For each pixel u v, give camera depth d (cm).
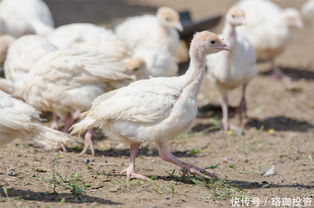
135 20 1716
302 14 2423
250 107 1644
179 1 2811
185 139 1348
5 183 920
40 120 864
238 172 1100
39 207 825
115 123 959
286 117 1564
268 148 1286
